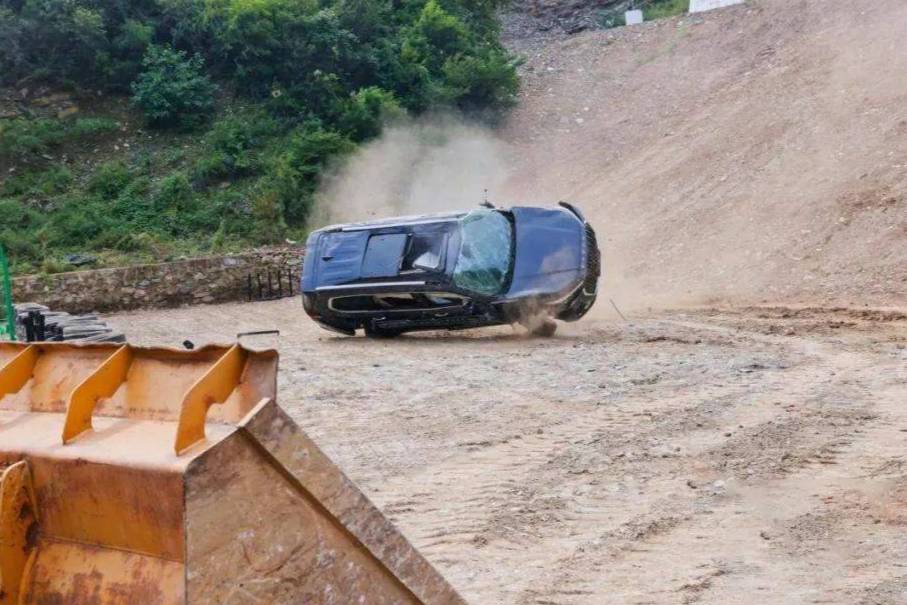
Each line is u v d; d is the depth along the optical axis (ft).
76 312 122.83
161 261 132.36
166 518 14.87
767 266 102.27
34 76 160.15
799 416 45.93
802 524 31.83
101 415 17.66
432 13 173.47
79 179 150.20
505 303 76.59
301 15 163.53
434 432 46.65
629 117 162.50
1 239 133.80
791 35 164.76
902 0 155.33
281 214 143.13
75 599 15.87
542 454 41.73
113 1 165.99
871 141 118.11
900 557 28.58
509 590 27.40
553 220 78.79
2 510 16.10
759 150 130.00
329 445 44.80
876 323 75.77
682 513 33.47
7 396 19.60
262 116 159.02
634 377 57.98
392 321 81.56
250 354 15.56
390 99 159.63
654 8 216.54
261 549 14.71
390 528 15.92
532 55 192.54
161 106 157.79
